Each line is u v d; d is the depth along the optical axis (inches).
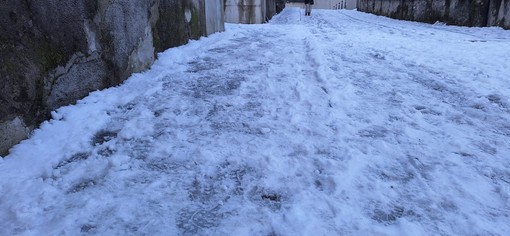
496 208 72.7
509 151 96.5
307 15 751.7
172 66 181.6
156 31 188.9
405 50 237.8
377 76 168.7
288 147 98.5
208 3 278.5
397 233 65.2
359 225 67.6
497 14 369.1
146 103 131.3
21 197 76.9
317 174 84.9
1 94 91.0
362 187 79.4
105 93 136.9
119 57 149.0
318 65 185.3
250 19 463.8
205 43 247.0
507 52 229.6
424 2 533.3
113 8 142.4
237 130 110.0
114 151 98.0
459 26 428.5
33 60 102.3
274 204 74.9
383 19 653.9
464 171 86.0
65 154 95.2
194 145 100.7
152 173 87.2
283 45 247.8
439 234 65.2
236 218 70.6
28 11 99.7
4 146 92.4
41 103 106.3
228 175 86.0
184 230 67.4
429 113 124.2
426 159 92.0
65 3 114.9
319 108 126.6
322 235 64.9
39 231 67.5
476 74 172.7
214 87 149.6
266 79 159.8
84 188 81.6
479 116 121.3
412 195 77.0
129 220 70.2
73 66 121.2
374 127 111.5
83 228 68.3
